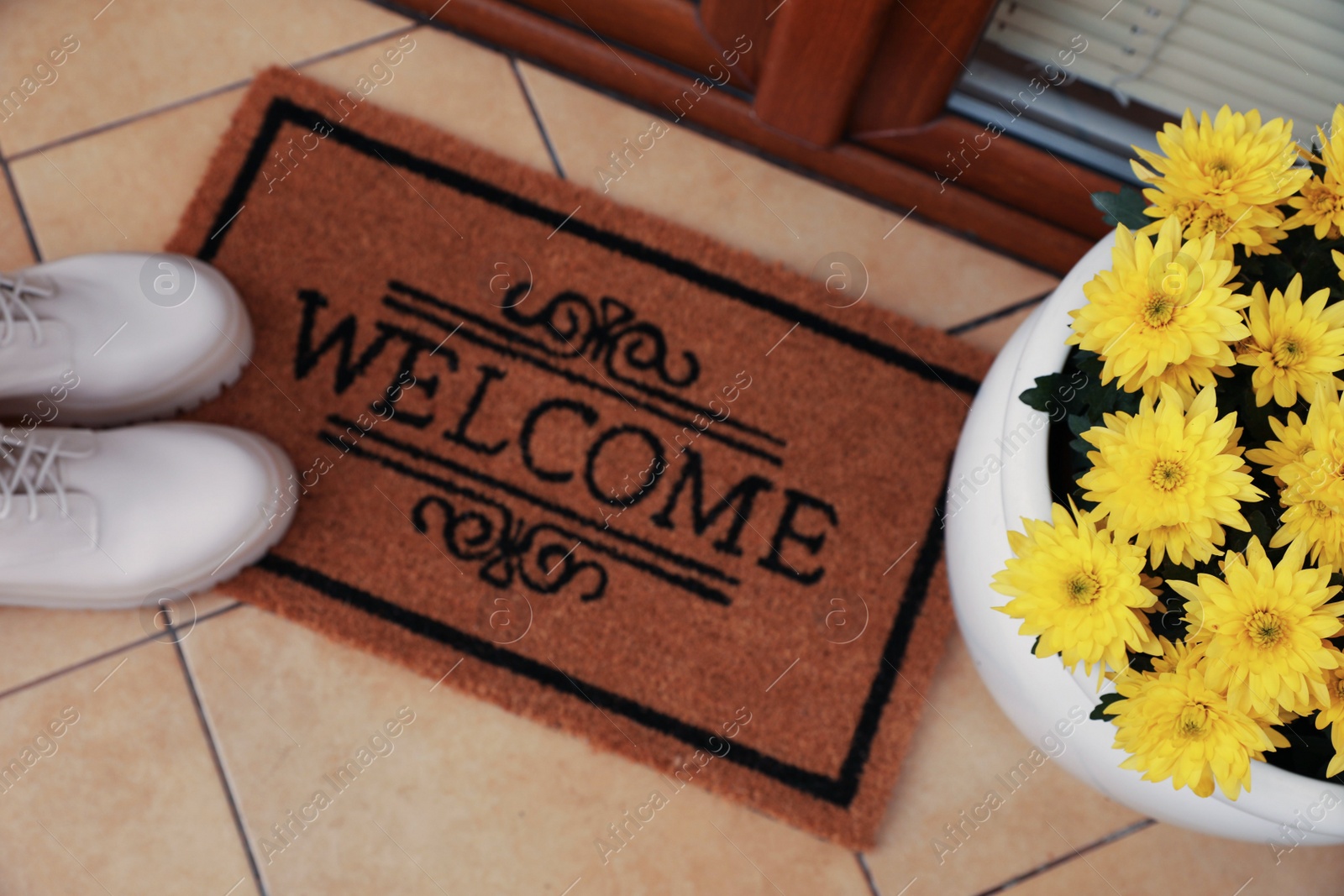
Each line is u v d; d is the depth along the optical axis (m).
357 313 1.16
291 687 1.11
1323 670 0.54
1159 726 0.54
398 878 1.08
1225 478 0.51
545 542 1.12
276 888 1.08
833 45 1.00
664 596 1.12
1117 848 1.10
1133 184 1.08
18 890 1.06
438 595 1.11
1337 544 0.50
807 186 1.23
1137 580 0.53
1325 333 0.53
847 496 1.14
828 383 1.17
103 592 1.05
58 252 1.19
